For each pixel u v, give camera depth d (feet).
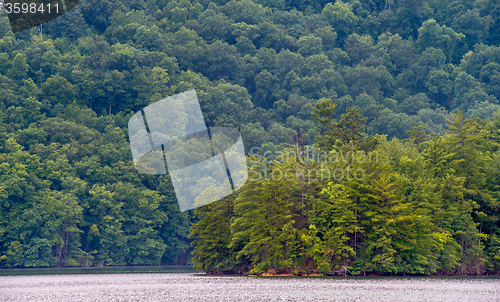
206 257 279.28
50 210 429.38
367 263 240.94
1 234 418.72
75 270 372.79
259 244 246.47
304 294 184.55
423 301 170.19
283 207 248.52
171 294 190.08
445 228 257.14
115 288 214.48
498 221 276.00
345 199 238.07
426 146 341.82
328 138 332.19
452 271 258.37
